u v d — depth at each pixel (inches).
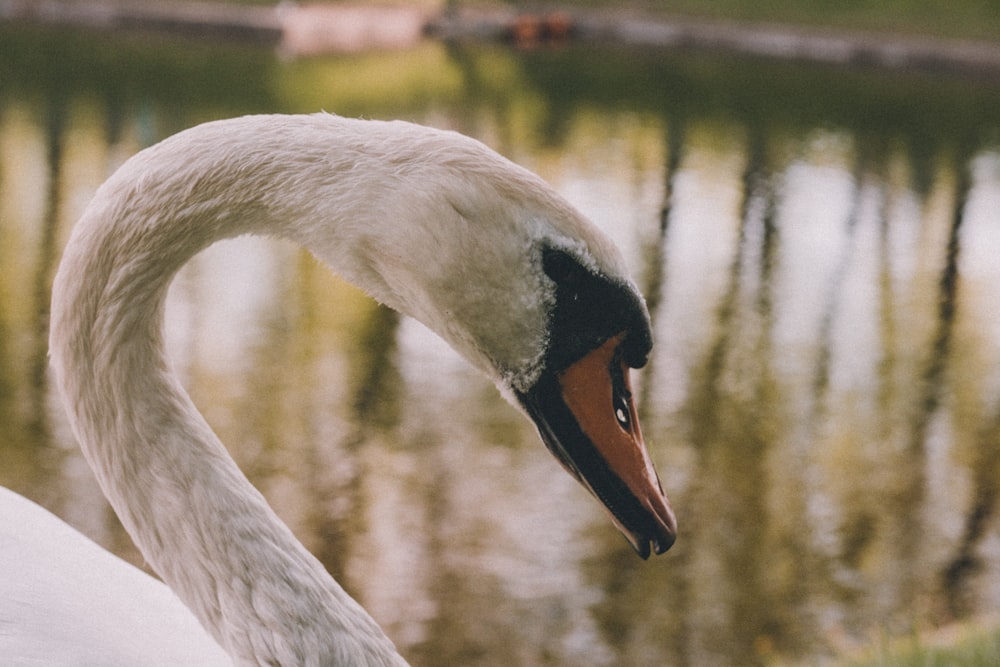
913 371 607.5
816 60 1486.2
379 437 487.8
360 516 418.3
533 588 369.1
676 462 488.1
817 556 408.5
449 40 1614.2
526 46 1590.8
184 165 95.7
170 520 100.2
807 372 599.2
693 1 1694.1
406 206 95.5
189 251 97.7
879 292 730.2
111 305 97.4
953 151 1063.6
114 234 96.3
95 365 98.7
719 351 622.2
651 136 1091.3
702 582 381.7
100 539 384.5
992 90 1330.0
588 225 97.0
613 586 373.4
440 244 95.4
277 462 463.5
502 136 1071.0
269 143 96.3
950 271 773.3
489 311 96.9
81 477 428.1
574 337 98.1
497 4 1758.1
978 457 505.7
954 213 887.1
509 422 506.6
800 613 365.7
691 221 851.4
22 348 560.1
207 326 605.6
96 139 944.9
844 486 470.9
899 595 381.7
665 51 1556.3
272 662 99.8
